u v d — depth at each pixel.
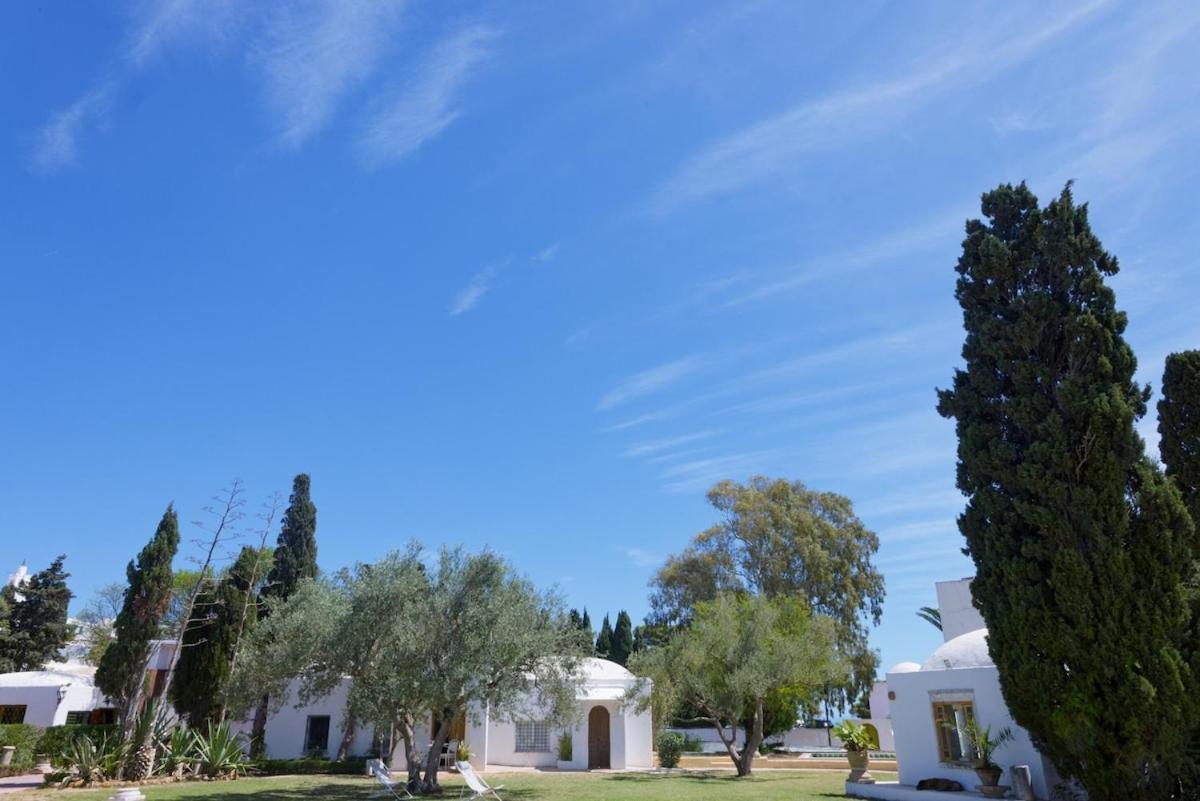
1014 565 15.56
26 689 32.94
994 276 17.77
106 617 41.78
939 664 21.20
